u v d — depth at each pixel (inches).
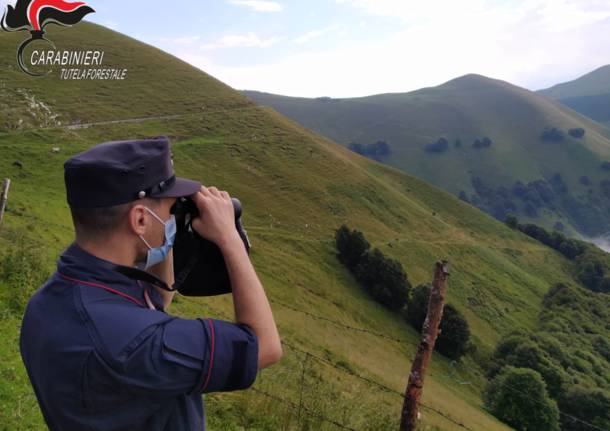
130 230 49.0
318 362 564.7
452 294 2731.3
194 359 45.3
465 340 2091.5
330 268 2273.6
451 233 3430.1
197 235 56.0
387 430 237.1
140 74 3644.2
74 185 47.6
